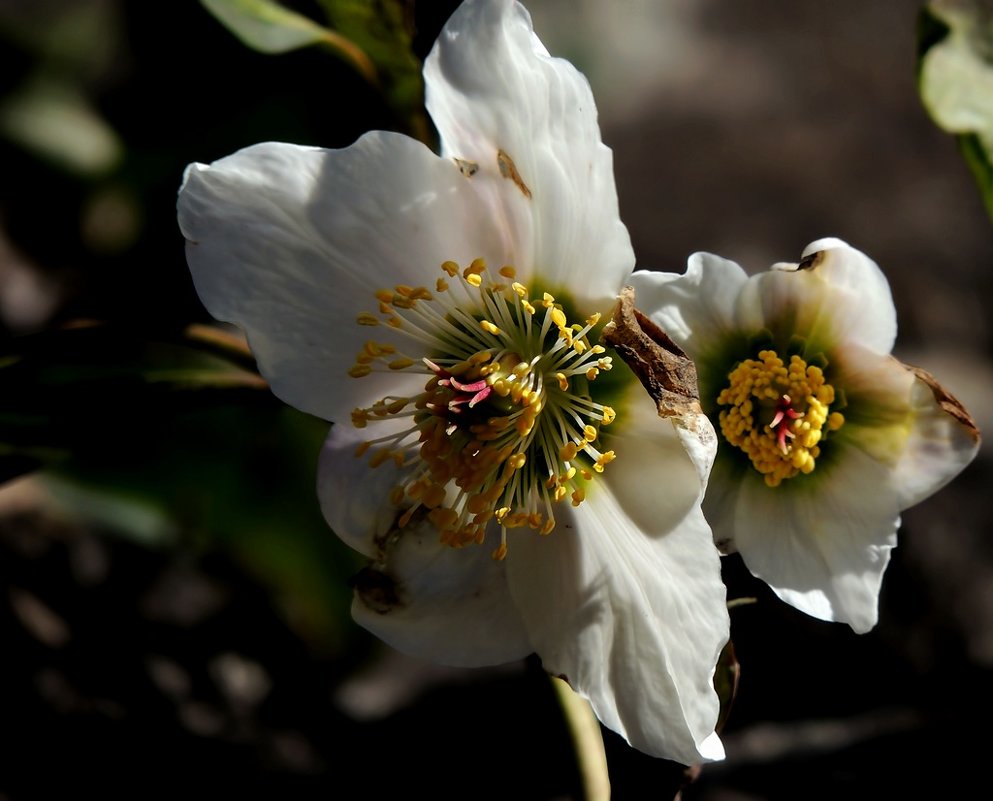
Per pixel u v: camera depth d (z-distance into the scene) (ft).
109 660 1.67
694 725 1.29
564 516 1.33
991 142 1.43
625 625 1.30
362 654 1.72
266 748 1.65
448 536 1.32
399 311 1.32
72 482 1.68
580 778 1.33
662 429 1.30
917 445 1.33
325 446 1.33
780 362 1.34
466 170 1.30
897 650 1.77
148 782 1.61
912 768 1.56
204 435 1.69
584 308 1.32
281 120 1.80
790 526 1.33
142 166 1.87
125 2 1.82
